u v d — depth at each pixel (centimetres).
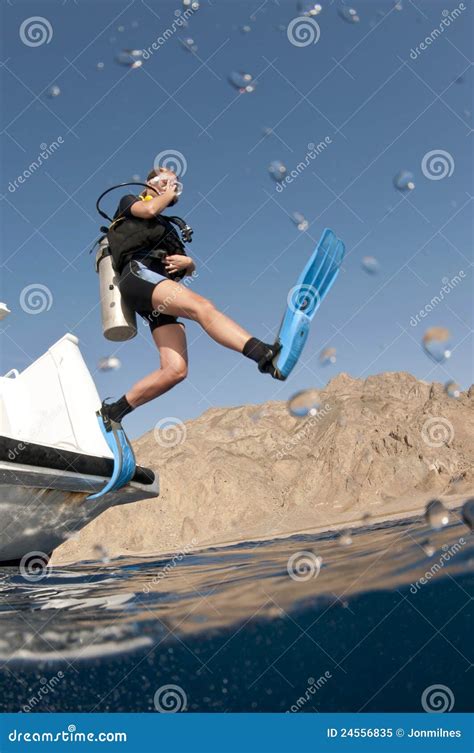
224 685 174
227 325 279
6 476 443
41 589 355
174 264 316
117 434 357
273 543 553
